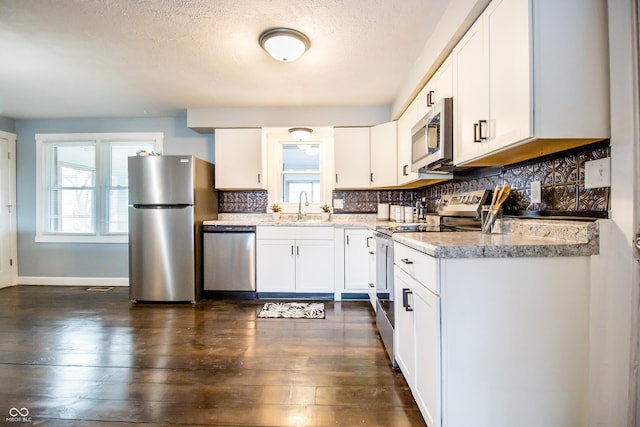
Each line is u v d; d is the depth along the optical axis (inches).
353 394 63.8
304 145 163.5
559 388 46.9
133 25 80.4
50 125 163.9
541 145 52.2
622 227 46.0
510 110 51.2
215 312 117.3
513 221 66.8
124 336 94.5
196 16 76.5
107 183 164.6
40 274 165.0
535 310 46.6
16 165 164.7
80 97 131.8
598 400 47.0
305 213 161.8
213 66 103.1
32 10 73.8
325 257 134.3
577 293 46.8
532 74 46.2
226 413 58.2
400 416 57.1
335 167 144.9
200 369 74.3
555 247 46.1
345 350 83.9
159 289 130.3
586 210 52.1
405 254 63.8
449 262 46.1
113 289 154.8
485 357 46.5
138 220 131.0
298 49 86.4
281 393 64.3
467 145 66.5
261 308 121.7
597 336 46.9
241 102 136.8
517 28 49.0
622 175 45.6
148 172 130.7
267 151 162.1
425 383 51.9
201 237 137.3
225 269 136.8
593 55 46.5
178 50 93.0
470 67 64.7
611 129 46.3
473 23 65.0
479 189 89.5
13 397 63.7
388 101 135.1
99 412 58.8
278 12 74.9
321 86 119.3
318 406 60.0
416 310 56.5
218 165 147.5
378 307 95.3
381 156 139.1
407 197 156.0
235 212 160.4
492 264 46.5
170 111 150.3
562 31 46.3
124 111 150.5
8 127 161.5
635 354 46.3
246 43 89.0
